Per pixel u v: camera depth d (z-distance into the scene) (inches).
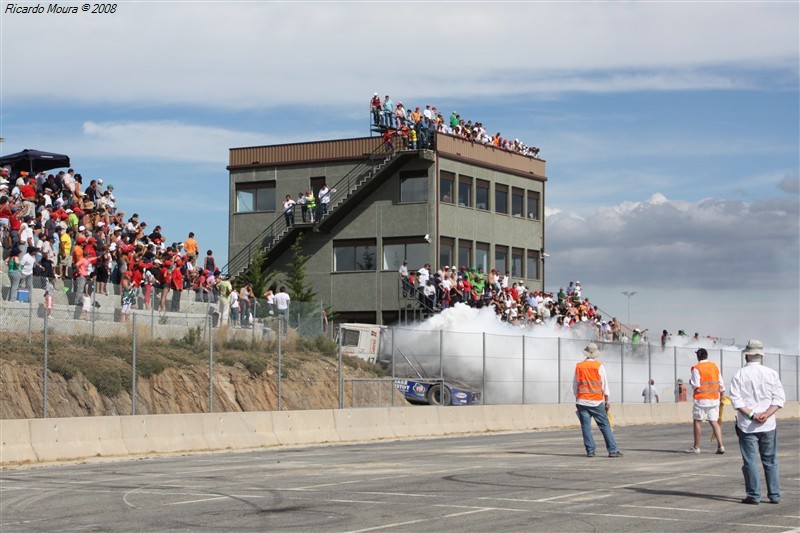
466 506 552.7
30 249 1289.4
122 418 968.9
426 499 582.9
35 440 887.7
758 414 554.6
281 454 975.6
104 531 479.2
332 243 2386.8
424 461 853.8
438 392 1594.5
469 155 2425.0
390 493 614.2
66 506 569.0
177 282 1504.7
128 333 1368.1
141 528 486.6
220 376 1414.9
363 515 521.7
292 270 2352.4
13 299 1219.9
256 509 547.2
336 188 2405.3
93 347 1288.1
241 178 2498.8
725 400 930.1
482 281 2140.7
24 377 1135.0
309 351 1648.6
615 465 801.6
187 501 583.5
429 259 2303.2
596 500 576.4
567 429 1459.2
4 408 1090.7
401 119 2335.1
